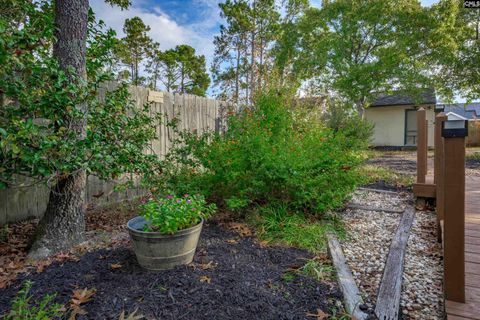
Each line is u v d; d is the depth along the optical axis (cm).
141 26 1582
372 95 1160
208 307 172
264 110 421
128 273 212
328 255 251
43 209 352
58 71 226
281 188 342
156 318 162
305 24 1245
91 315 163
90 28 313
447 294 162
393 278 211
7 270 223
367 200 451
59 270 219
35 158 208
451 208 160
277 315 166
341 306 178
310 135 402
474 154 990
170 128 473
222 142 369
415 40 1083
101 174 284
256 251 255
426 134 413
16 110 226
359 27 1159
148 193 445
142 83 1647
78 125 256
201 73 1927
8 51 205
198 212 231
